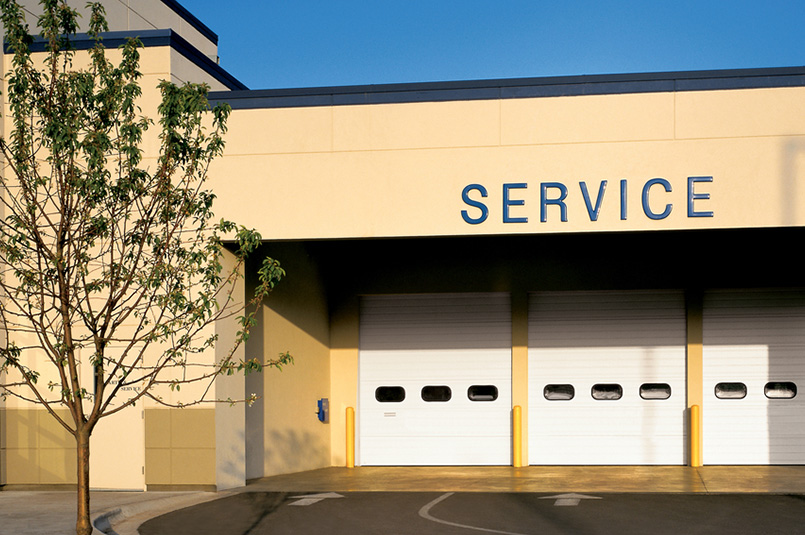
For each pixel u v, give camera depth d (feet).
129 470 43.04
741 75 39.81
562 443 55.47
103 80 27.86
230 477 44.14
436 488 44.45
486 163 41.19
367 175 41.91
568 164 40.60
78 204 26.17
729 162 39.58
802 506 37.78
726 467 53.16
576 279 55.67
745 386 54.34
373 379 57.72
